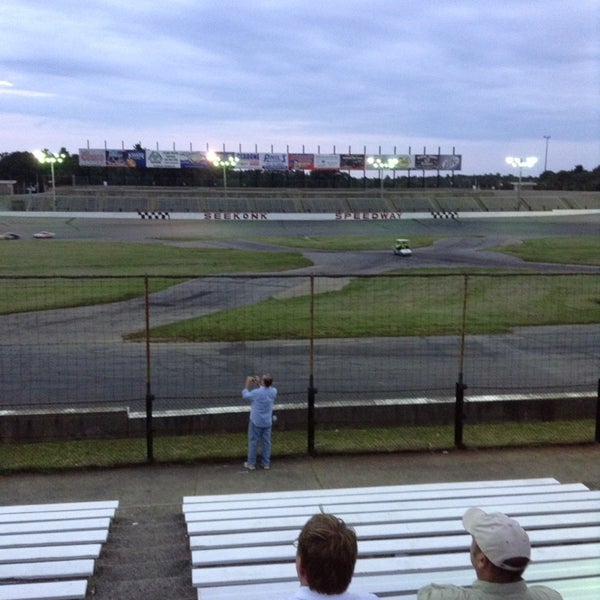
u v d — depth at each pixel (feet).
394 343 70.79
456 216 320.70
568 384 56.54
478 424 42.68
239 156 389.39
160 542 22.49
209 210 345.72
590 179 562.25
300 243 204.13
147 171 465.06
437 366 61.87
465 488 27.91
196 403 49.70
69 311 87.51
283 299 99.40
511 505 22.80
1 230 240.94
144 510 28.07
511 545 9.25
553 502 23.45
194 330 76.59
